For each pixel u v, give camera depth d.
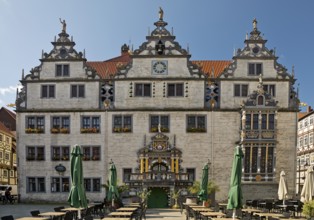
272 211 35.22
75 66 49.19
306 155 77.31
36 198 47.97
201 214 27.41
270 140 46.00
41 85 49.25
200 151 47.53
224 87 48.25
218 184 47.03
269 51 48.88
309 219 24.80
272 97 47.50
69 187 47.97
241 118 47.34
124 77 48.59
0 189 57.78
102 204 35.28
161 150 47.41
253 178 46.09
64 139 48.41
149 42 48.94
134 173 45.47
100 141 48.12
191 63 48.62
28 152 48.59
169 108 48.00
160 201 45.06
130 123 48.22
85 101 48.69
